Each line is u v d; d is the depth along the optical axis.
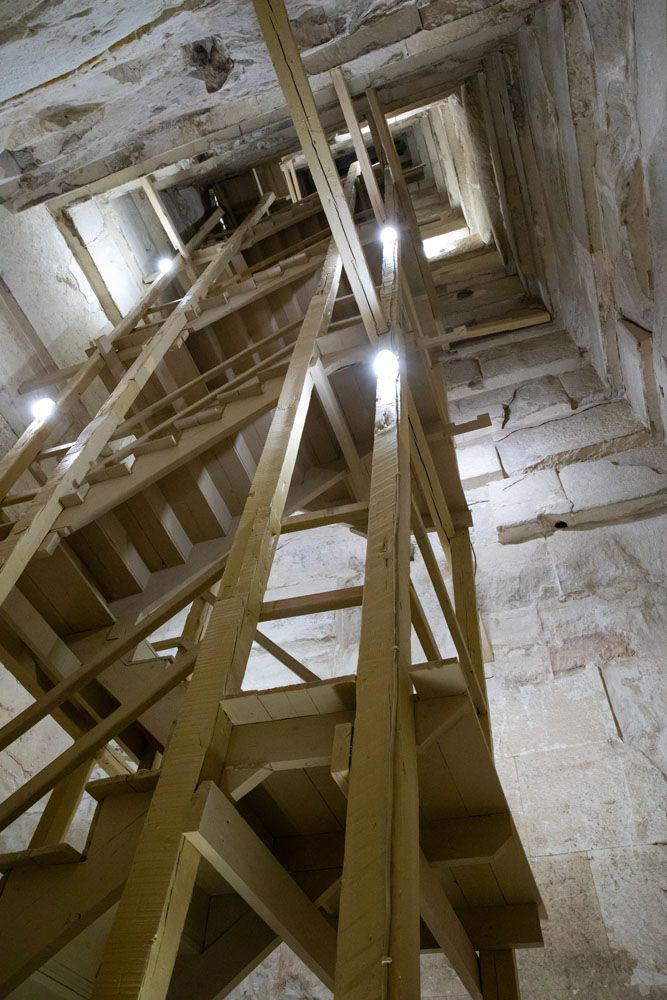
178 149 5.15
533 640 4.30
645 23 3.23
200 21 3.30
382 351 2.83
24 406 4.74
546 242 6.74
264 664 4.96
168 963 1.10
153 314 5.52
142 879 1.15
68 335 5.31
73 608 3.25
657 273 4.29
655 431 5.46
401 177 5.40
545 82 4.93
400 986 0.92
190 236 7.54
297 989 3.25
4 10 2.69
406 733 1.33
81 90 3.59
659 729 3.60
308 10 3.86
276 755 1.40
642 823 3.26
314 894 1.91
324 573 5.51
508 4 4.41
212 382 4.85
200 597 4.27
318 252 4.78
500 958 2.64
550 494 5.26
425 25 4.19
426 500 3.63
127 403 3.65
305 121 2.92
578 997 2.81
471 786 1.85
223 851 1.25
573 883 3.14
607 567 4.61
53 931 1.73
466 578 4.09
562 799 3.46
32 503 2.96
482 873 2.31
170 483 3.37
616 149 4.10
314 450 3.92
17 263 4.96
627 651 4.04
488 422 3.95
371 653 1.43
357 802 1.17
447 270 8.97
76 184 4.85
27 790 2.28
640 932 2.92
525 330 7.39
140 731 3.45
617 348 5.84
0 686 4.66
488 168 7.52
